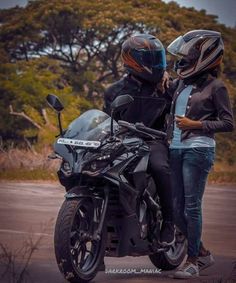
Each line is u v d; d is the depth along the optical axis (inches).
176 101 398.3
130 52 401.1
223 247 522.6
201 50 391.9
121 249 380.8
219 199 952.9
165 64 406.3
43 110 1854.1
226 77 1982.0
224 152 1834.4
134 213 379.6
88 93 1994.3
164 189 394.9
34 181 1180.5
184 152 392.5
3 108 1828.2
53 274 400.5
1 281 381.1
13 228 598.5
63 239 362.9
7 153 1467.8
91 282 385.7
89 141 370.6
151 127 406.3
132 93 405.7
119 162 374.0
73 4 2007.9
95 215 375.2
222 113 390.6
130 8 2034.9
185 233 402.3
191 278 394.9
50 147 1770.4
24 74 1888.5
